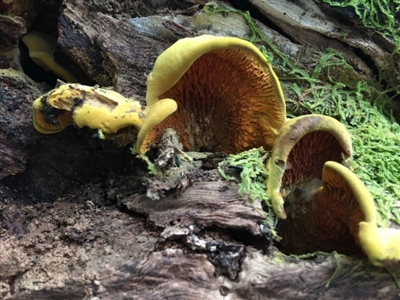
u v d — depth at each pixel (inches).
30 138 5.6
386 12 6.6
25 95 6.0
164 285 4.5
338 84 6.9
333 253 4.8
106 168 5.9
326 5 6.7
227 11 6.7
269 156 5.3
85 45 6.2
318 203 5.2
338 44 6.9
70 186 5.9
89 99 5.1
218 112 5.7
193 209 4.8
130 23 6.4
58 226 5.3
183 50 4.7
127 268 4.5
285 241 5.6
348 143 5.2
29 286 4.6
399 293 4.8
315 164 5.6
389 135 6.4
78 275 4.6
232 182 5.0
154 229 4.9
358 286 4.7
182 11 6.8
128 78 6.2
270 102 5.4
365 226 4.4
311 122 5.0
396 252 4.3
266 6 6.7
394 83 7.1
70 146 5.8
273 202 5.0
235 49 4.9
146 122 4.8
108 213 5.3
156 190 4.8
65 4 6.2
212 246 4.6
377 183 5.5
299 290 4.6
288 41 6.8
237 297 4.5
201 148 5.9
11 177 5.6
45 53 6.8
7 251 4.9
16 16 6.4
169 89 5.1
